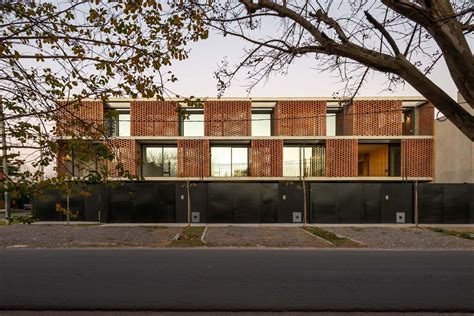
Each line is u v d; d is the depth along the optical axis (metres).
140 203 19.50
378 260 9.42
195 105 4.13
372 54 3.68
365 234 14.98
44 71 4.38
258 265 8.68
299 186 18.89
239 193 19.61
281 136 20.92
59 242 12.71
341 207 19.56
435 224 18.97
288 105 21.31
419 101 21.78
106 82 3.85
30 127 3.67
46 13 3.51
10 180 3.68
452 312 5.42
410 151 21.00
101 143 4.26
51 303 5.76
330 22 3.90
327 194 19.66
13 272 7.94
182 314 5.31
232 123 21.31
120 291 6.41
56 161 3.88
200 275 7.61
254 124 23.47
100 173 4.00
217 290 6.48
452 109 3.46
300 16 3.89
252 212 19.55
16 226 17.64
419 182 21.05
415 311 5.45
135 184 19.48
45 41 3.62
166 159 22.56
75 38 3.55
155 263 8.93
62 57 3.56
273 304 5.72
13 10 3.44
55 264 8.82
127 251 10.91
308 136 20.92
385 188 19.61
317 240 13.12
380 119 21.25
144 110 21.16
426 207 19.22
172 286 6.74
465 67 3.23
